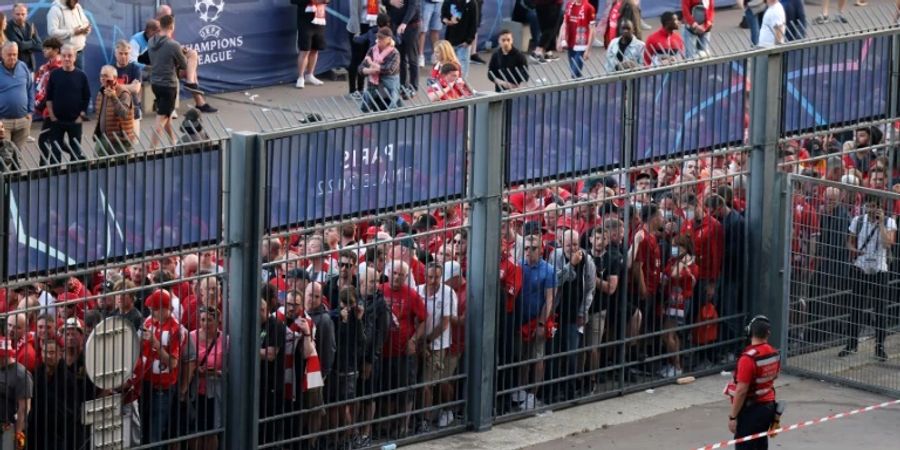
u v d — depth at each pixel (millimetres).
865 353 49750
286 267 41500
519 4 88000
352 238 42688
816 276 50625
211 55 77625
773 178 51219
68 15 70875
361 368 43375
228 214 40594
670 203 48938
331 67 83125
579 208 46719
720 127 50000
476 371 45344
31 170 37125
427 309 44188
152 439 40312
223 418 41438
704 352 50969
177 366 40312
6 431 37688
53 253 37781
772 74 50688
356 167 42344
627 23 70438
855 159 53688
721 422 46562
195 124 41938
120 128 62344
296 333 41844
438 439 44969
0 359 37406
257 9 79062
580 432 45656
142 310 39438
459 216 44594
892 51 54188
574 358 47594
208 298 40656
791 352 51438
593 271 47188
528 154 45438
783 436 45125
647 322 49156
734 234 50781
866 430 45781
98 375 39000
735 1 102188
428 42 85562
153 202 39250
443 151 43938
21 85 64000
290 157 41000
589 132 46719
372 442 44125
